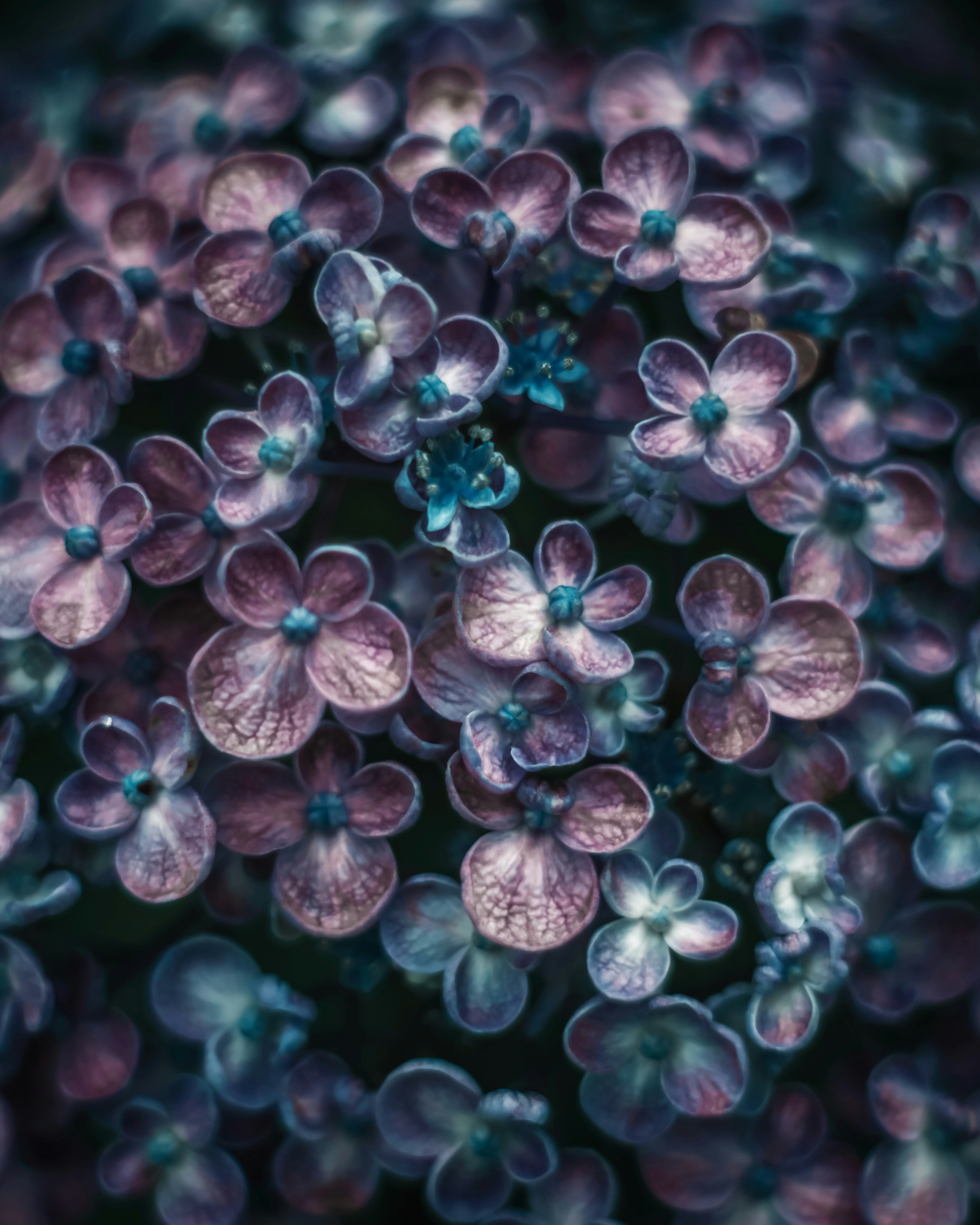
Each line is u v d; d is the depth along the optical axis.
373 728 0.26
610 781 0.25
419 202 0.27
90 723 0.26
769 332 0.27
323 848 0.26
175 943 0.27
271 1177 0.28
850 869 0.26
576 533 0.26
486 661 0.25
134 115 0.33
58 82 0.35
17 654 0.27
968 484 0.28
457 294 0.28
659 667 0.26
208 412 0.29
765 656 0.26
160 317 0.28
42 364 0.28
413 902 0.26
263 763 0.26
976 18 0.36
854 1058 0.27
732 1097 0.25
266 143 0.30
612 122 0.30
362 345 0.25
